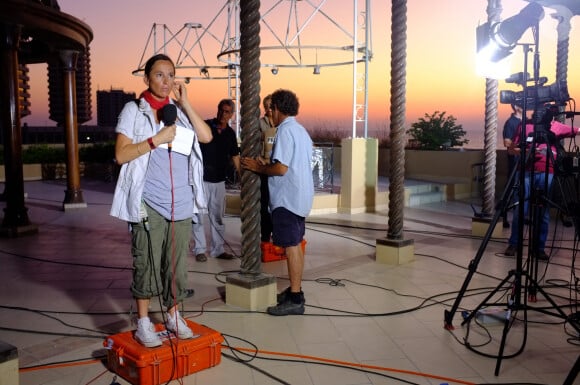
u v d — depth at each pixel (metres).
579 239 4.87
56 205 11.30
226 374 3.34
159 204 3.24
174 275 3.39
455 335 4.02
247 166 4.45
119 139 3.16
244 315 4.39
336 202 10.23
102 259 6.44
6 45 7.71
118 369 3.28
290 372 3.38
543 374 3.38
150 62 3.27
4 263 6.22
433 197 12.20
